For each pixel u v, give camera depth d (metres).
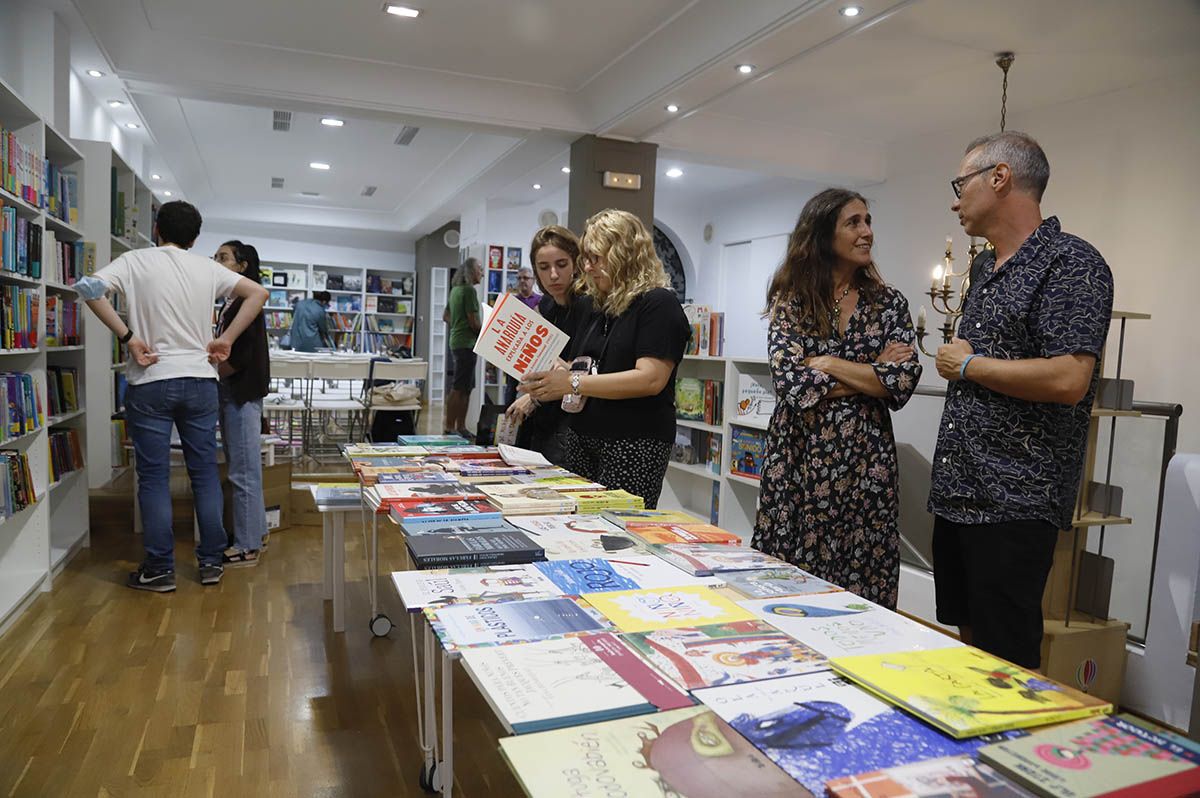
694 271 9.88
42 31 4.02
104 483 4.77
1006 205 1.63
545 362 2.15
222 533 3.56
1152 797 0.66
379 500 1.86
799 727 0.79
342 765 2.03
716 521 4.32
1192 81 4.66
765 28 3.96
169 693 2.43
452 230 11.77
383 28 4.78
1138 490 3.12
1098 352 1.48
